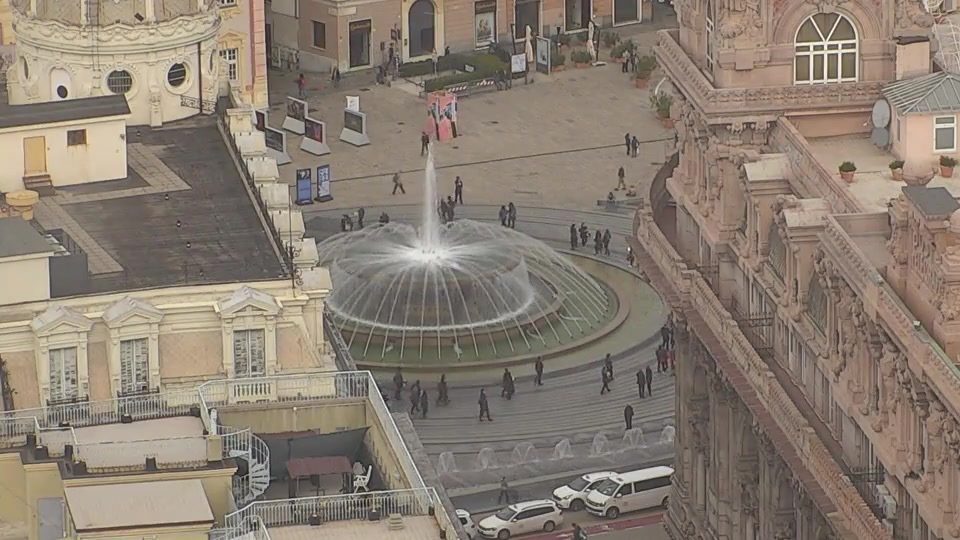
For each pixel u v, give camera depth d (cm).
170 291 18575
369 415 18338
